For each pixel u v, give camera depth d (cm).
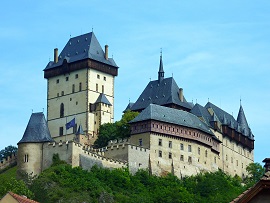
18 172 17762
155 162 18375
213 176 18612
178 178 18438
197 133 19525
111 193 16375
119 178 17075
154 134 18650
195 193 17475
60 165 16950
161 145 18662
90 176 16812
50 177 16288
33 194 15462
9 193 6406
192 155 19225
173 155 18775
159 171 18338
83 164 17162
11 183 14775
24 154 17825
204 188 17600
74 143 17150
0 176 15762
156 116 18912
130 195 16588
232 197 16775
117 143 19238
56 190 15925
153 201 16438
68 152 17162
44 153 17662
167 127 18925
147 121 18738
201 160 19538
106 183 16838
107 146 18512
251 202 4459
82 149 17312
